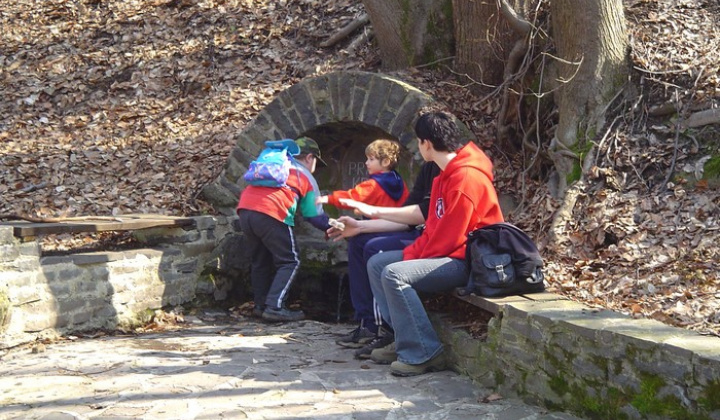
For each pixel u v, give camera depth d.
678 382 3.24
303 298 7.64
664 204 6.22
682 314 4.72
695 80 6.88
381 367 5.04
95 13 10.91
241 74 9.41
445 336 5.08
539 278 4.67
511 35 7.96
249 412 4.04
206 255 7.09
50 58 10.22
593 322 3.85
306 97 7.45
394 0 8.54
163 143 8.52
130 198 7.73
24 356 5.18
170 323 6.52
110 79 9.75
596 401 3.71
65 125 9.09
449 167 4.91
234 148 7.60
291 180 6.58
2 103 9.52
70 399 4.25
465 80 8.23
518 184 7.27
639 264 5.66
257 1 10.50
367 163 5.95
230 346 5.62
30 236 5.50
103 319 6.04
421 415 4.00
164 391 4.41
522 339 4.24
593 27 6.89
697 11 7.93
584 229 6.28
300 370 4.92
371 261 5.12
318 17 10.01
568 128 7.00
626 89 7.08
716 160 6.32
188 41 10.09
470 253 4.75
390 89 7.18
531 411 4.03
